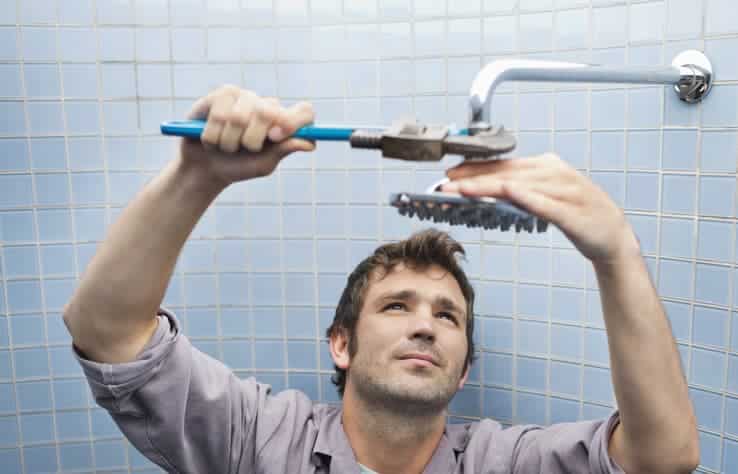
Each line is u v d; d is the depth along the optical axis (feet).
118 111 4.99
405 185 4.97
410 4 4.80
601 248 2.57
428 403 4.12
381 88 4.90
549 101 4.59
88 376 3.25
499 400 5.01
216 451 4.08
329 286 5.17
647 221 4.41
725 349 4.21
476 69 4.72
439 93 4.81
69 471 5.31
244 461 4.30
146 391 3.43
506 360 4.96
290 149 2.32
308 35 4.93
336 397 5.27
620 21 4.35
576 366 4.76
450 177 2.40
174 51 4.95
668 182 4.31
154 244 2.89
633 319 2.86
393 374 4.12
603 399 4.69
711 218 4.19
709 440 4.31
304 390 5.30
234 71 4.98
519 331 4.90
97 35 4.92
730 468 4.24
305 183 5.10
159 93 4.99
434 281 4.36
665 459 3.17
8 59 4.88
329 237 5.13
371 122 4.93
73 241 5.09
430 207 2.25
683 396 3.09
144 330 3.25
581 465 3.71
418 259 4.40
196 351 4.16
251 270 5.21
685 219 4.28
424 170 4.91
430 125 2.25
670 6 4.19
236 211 5.16
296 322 5.24
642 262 2.82
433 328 4.20
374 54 4.88
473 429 4.64
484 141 2.14
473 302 4.71
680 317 4.36
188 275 5.21
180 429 3.65
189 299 5.23
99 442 5.30
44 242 5.08
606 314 2.93
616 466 3.38
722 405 4.25
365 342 4.27
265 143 2.33
